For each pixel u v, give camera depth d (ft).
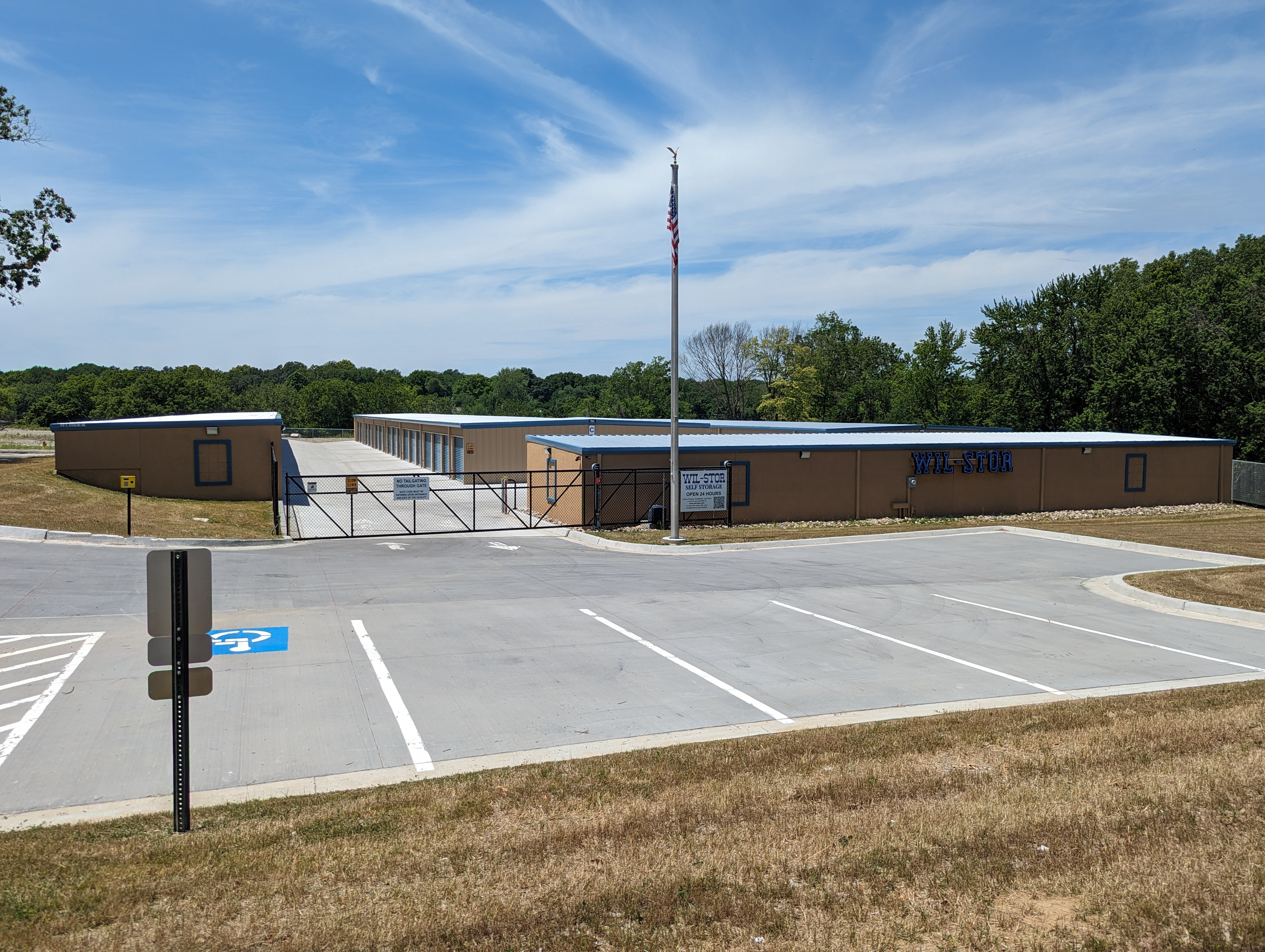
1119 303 191.42
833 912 16.57
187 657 21.31
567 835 20.34
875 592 58.75
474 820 21.68
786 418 296.92
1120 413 176.04
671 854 19.13
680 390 348.59
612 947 15.43
